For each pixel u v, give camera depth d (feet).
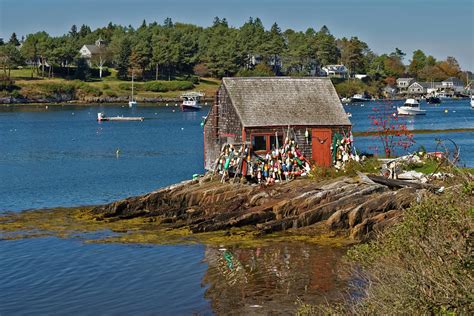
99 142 309.63
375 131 315.37
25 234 120.78
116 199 160.66
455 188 57.36
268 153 147.95
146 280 93.40
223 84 155.84
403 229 58.75
